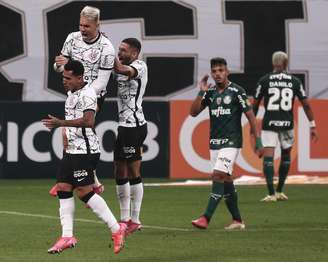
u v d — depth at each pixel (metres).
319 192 53.12
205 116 60.22
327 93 62.19
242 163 60.28
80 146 28.47
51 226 36.72
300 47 62.31
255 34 61.97
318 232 35.16
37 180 59.06
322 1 62.25
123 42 35.34
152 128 59.84
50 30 60.78
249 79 61.97
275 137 48.16
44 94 60.78
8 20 60.56
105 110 59.34
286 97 48.22
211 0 61.66
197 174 60.22
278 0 62.03
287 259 28.47
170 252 29.95
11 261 27.95
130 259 28.50
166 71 61.59
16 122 59.03
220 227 36.81
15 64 60.59
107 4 61.16
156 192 52.56
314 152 60.44
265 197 49.44
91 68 33.38
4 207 44.22
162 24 61.53
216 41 61.81
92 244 31.70
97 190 35.47
